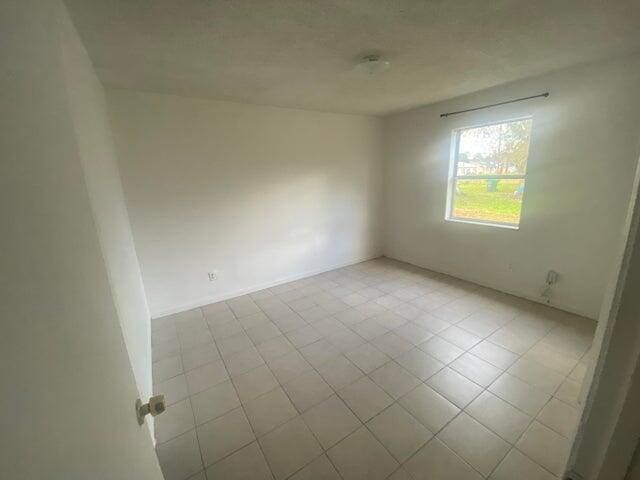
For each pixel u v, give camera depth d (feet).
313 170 12.46
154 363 7.30
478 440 4.97
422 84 8.82
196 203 9.93
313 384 6.44
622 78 7.17
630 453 1.65
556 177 8.71
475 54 6.63
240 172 10.63
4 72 1.23
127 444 2.05
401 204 14.30
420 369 6.79
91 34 5.05
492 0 4.52
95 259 2.30
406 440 5.02
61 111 2.07
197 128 9.54
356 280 12.57
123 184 8.65
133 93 8.42
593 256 8.32
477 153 11.02
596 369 2.19
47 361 1.28
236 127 10.27
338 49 6.09
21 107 1.36
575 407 5.57
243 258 11.29
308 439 5.11
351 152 13.46
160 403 2.53
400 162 13.84
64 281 1.59
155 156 9.00
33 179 1.40
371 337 8.18
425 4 4.58
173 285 9.95
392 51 6.30
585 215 8.31
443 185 12.23
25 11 1.64
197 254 10.25
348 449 4.90
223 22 4.91
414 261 14.30
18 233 1.20
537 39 5.96
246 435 5.22
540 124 8.77
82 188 2.31
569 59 7.22
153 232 9.34
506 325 8.50
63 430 1.28
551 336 7.86
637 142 7.18
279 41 5.66
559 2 4.63
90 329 1.85
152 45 5.64
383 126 14.20
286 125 11.37
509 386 6.16
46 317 1.34
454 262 12.42
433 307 9.81
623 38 6.03
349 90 9.11
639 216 1.68
